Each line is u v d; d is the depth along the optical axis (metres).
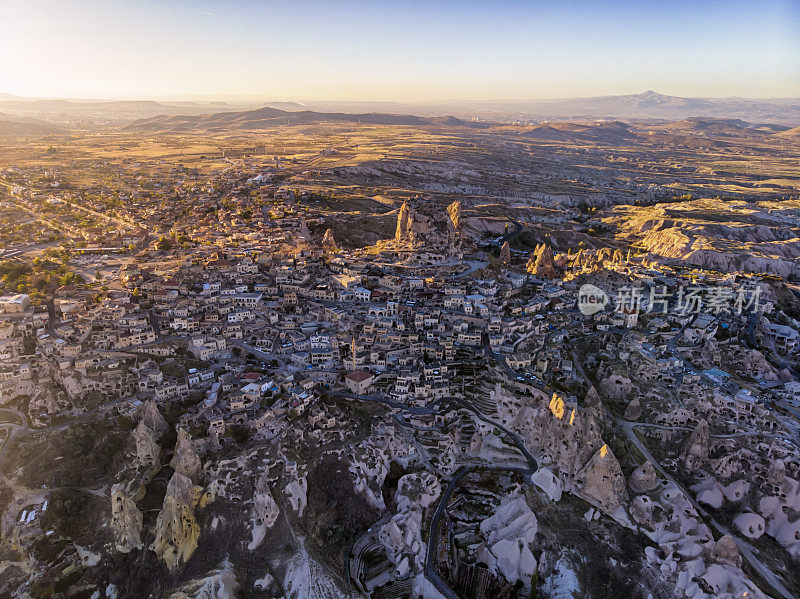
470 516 160.50
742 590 140.38
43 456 161.12
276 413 176.62
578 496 167.00
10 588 137.50
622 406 198.75
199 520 148.88
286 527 151.62
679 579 145.12
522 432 185.12
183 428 169.38
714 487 169.12
